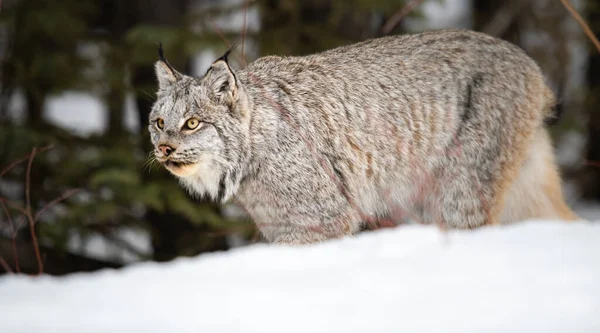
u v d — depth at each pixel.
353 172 16.08
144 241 32.06
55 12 29.67
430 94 16.36
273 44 27.56
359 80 16.20
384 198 16.59
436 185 16.62
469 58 16.56
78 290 8.77
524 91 16.73
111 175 25.75
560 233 10.62
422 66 16.47
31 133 27.39
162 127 15.01
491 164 16.53
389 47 16.67
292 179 15.45
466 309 7.60
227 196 15.41
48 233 26.25
